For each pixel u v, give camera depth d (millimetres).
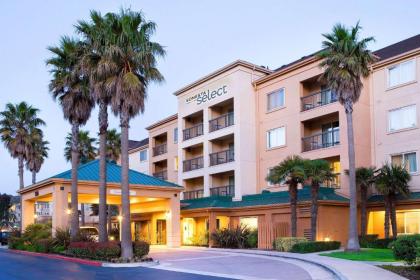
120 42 22734
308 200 28500
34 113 48531
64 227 29594
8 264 21891
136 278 16031
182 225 38875
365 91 31750
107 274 17375
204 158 40469
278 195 32438
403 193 26672
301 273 16766
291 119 34844
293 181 27125
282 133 35625
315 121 34344
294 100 34750
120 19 22844
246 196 35156
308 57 36094
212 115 40750
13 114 48094
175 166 48375
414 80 29109
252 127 37781
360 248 25328
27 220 36344
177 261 22562
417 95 28891
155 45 23594
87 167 33125
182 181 43375
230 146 40062
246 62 37875
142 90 22984
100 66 22297
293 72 35031
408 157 29281
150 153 53031
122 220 22297
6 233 43938
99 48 23422
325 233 28547
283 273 16891
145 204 38125
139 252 22484
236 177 36750
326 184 31562
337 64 24359
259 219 32375
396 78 30391
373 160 31047
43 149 55219
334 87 24438
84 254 23641
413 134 28922
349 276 14195
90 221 66750
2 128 47406
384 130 30656
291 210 27250
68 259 24109
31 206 36750
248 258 23562
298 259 21922
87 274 17422
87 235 27188
